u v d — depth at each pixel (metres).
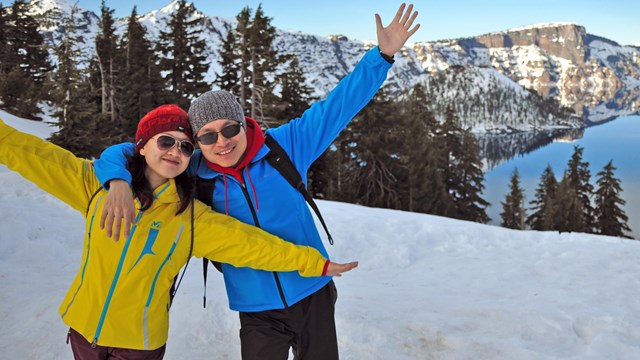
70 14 25.06
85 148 24.64
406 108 47.00
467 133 56.44
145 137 1.83
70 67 24.42
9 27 47.16
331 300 2.28
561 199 55.97
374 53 2.25
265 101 28.59
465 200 53.78
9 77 35.69
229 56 29.72
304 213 2.19
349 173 35.12
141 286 1.83
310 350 2.24
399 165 36.12
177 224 1.89
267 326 2.17
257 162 2.10
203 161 2.12
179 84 41.00
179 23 40.84
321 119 2.25
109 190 1.74
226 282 2.20
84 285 1.84
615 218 57.81
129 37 36.50
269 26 28.83
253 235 1.96
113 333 1.81
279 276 2.12
